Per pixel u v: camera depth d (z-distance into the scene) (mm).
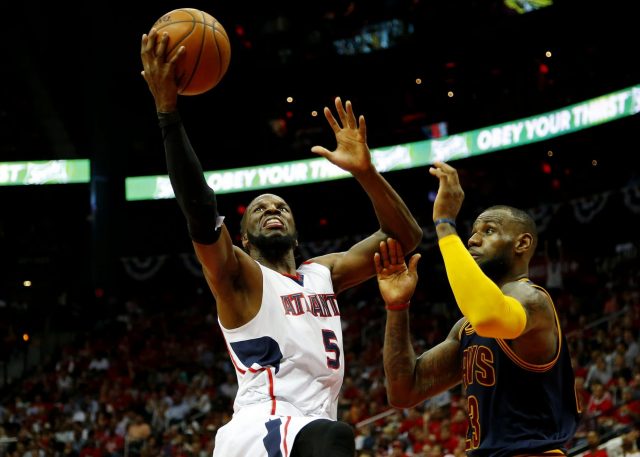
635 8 17656
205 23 3166
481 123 19484
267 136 22938
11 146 23062
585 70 19609
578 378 11195
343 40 21938
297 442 2947
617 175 20188
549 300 3152
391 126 21859
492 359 3168
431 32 20562
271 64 22047
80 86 22688
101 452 13844
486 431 3145
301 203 23516
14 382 19500
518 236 3346
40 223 24281
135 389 16797
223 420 13586
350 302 21094
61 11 21094
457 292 2957
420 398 3545
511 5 19812
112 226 21203
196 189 3023
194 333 19938
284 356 3170
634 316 13375
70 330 21234
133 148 22578
